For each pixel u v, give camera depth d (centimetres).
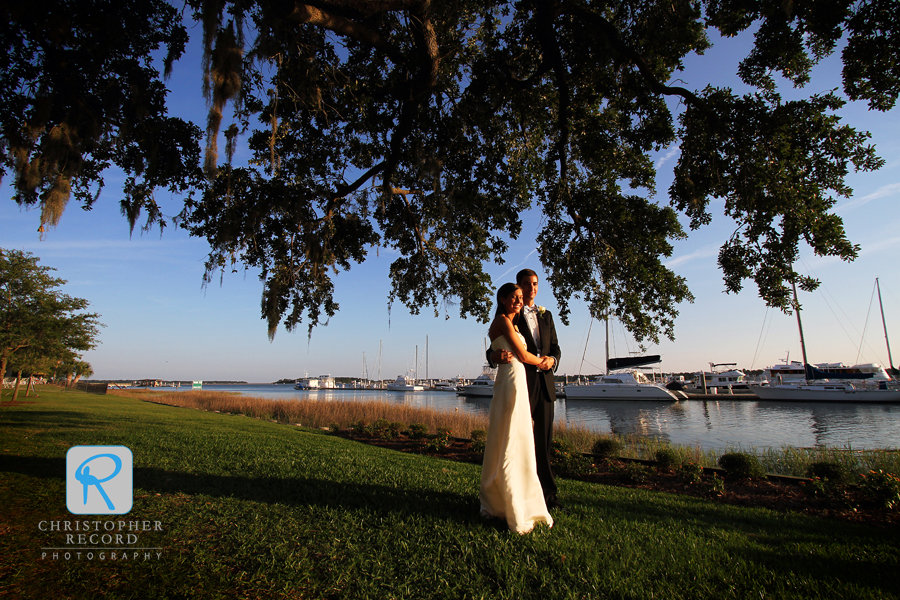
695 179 709
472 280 1011
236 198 718
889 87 534
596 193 786
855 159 598
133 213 660
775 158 622
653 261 760
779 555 318
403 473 571
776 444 1973
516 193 813
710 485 687
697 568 283
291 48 630
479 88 766
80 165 548
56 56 517
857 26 517
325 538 323
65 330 2105
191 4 498
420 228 991
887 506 527
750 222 654
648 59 732
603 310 855
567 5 674
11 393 3241
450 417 1962
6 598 236
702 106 657
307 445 848
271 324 740
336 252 940
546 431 417
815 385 4891
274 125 615
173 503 408
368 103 790
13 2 441
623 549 314
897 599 248
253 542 317
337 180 825
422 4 542
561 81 715
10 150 530
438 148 781
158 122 623
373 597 241
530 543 315
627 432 2488
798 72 628
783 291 638
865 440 2119
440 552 299
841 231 592
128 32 557
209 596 244
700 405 4650
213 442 810
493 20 814
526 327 399
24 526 346
